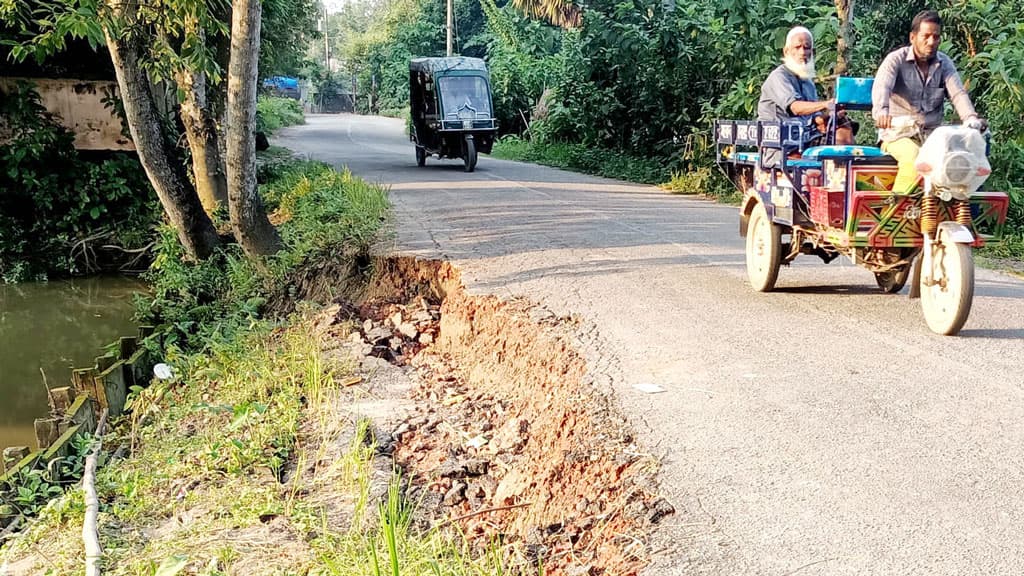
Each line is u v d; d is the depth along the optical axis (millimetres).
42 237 16750
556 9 30016
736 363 6168
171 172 11688
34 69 17156
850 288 8391
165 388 8883
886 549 3771
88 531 5480
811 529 3961
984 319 7105
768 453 4727
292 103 60469
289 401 7309
